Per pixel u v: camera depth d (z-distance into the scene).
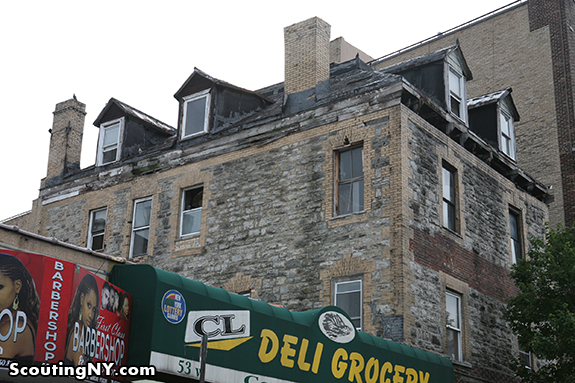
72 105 26.23
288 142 19.69
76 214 23.95
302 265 18.20
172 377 11.80
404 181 17.31
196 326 11.93
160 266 20.95
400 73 20.72
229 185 20.48
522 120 29.17
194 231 20.94
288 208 19.03
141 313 11.37
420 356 16.02
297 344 13.57
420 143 18.31
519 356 18.95
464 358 18.14
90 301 10.50
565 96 28.17
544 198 24.41
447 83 19.80
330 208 18.27
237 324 12.61
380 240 17.09
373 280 16.88
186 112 22.44
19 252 9.75
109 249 22.45
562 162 27.55
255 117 21.39
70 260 11.27
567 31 28.88
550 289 17.55
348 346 14.53
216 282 19.66
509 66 30.20
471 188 20.20
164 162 22.20
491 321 19.61
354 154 18.56
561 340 16.31
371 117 18.27
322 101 19.41
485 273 19.84
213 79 21.62
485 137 22.45
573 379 16.66
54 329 9.84
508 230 21.66
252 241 19.39
